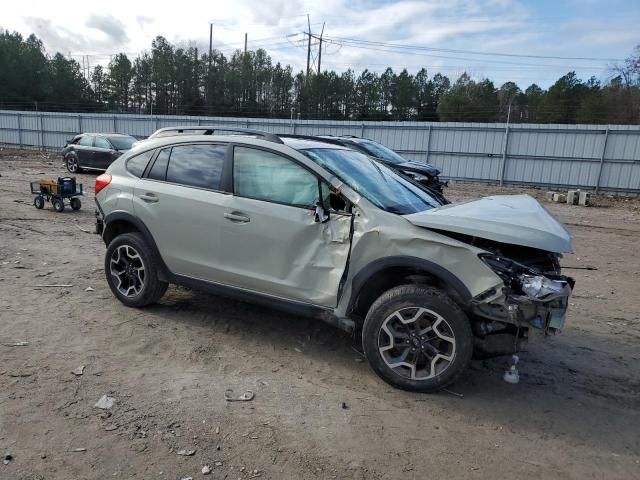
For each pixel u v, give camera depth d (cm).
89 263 699
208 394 366
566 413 365
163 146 506
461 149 2414
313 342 468
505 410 365
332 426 333
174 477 277
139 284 517
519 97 6700
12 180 1720
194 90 7769
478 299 354
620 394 396
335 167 437
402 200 438
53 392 357
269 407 353
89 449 297
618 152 2111
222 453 299
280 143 441
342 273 392
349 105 7281
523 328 363
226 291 458
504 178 2353
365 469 291
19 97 7019
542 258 384
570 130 2177
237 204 440
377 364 387
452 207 423
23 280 606
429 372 376
